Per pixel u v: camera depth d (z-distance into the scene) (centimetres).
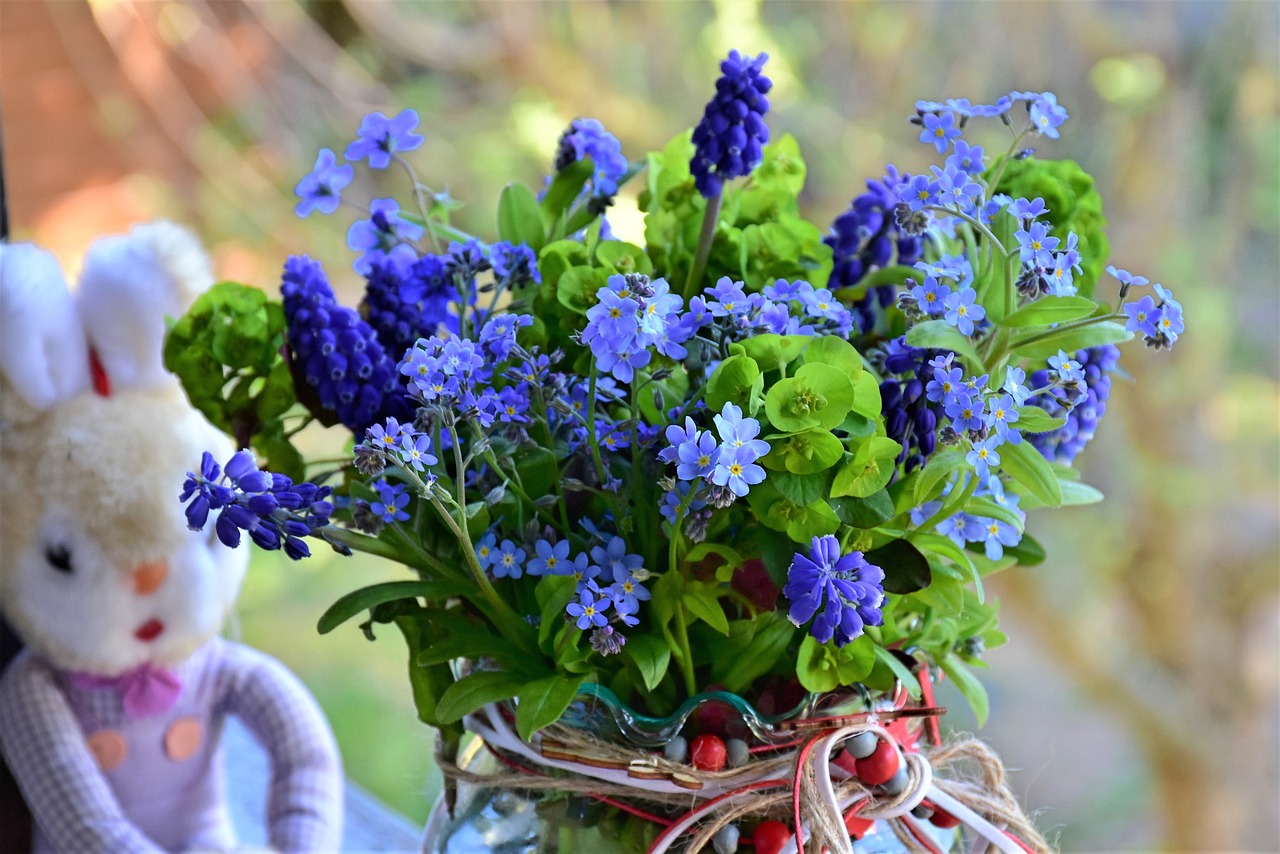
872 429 48
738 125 53
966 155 54
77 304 79
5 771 88
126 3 228
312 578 225
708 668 55
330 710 214
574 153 62
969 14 209
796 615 45
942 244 58
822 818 52
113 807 83
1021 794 63
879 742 54
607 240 57
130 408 80
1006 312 50
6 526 80
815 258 58
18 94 235
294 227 244
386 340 58
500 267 58
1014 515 53
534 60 227
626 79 226
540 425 55
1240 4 200
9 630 92
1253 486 213
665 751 53
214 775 91
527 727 50
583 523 54
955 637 59
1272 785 216
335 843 87
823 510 49
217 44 235
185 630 83
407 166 61
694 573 53
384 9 227
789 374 50
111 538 79
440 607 58
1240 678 212
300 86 244
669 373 50
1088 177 57
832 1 214
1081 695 224
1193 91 204
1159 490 204
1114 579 212
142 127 242
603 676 55
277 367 60
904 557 51
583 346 55
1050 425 50
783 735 54
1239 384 212
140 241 78
